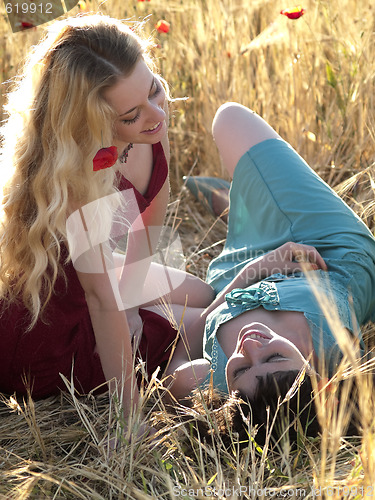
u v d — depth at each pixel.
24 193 1.82
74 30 1.70
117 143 1.87
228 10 3.67
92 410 2.06
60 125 1.70
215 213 3.22
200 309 2.43
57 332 2.04
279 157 2.56
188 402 2.05
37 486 1.78
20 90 1.80
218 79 3.60
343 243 2.35
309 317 2.06
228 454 1.76
